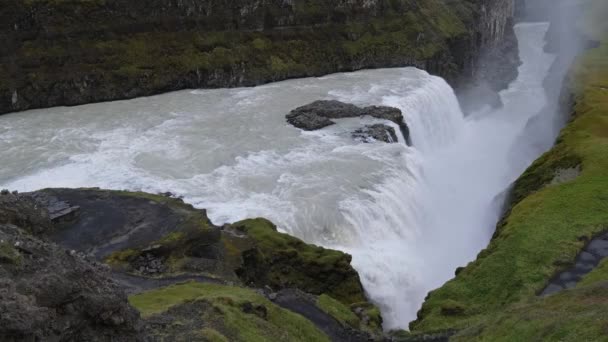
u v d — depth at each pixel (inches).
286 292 1483.8
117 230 1565.0
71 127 2787.9
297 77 4052.7
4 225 835.4
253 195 2111.2
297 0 4281.5
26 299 676.1
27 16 3159.5
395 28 4662.9
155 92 3503.9
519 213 1959.9
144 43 3560.5
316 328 1280.8
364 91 3570.4
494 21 6294.3
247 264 1617.9
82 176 2190.0
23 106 3085.6
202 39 3767.2
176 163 2357.3
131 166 2303.2
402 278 1989.4
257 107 3201.3
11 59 3093.0
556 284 1499.8
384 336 1369.3
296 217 1977.1
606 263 1531.7
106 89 3319.4
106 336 799.1
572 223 1780.3
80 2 3353.8
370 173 2335.1
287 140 2664.9
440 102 3809.1
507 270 1599.4
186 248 1525.6
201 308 1111.6
